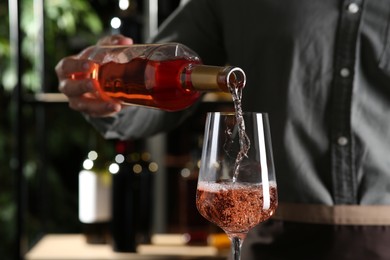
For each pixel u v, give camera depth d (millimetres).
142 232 1579
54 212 2316
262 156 743
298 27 1087
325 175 1075
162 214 1809
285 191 1095
